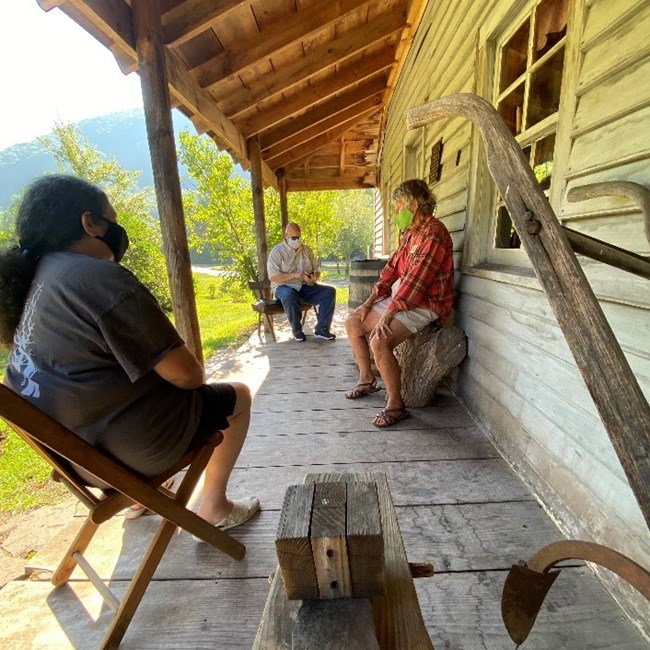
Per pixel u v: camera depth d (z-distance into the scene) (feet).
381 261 10.42
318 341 13.57
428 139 11.57
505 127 2.35
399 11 11.46
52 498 6.23
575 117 4.20
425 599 3.51
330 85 14.19
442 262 6.97
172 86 7.75
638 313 3.34
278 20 9.01
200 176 30.71
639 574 1.71
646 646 3.03
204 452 3.77
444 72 9.07
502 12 5.98
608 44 3.69
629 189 2.88
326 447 6.23
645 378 3.26
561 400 4.40
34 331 2.94
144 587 3.33
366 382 8.23
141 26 6.07
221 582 3.83
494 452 5.86
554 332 4.55
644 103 3.24
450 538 4.20
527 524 4.37
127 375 3.09
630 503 3.36
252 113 14.15
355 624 1.62
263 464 5.83
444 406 7.56
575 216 4.19
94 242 3.30
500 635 3.17
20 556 4.94
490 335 6.36
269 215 31.71
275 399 8.32
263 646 1.66
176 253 6.91
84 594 3.82
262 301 14.29
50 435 2.73
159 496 3.40
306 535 1.63
